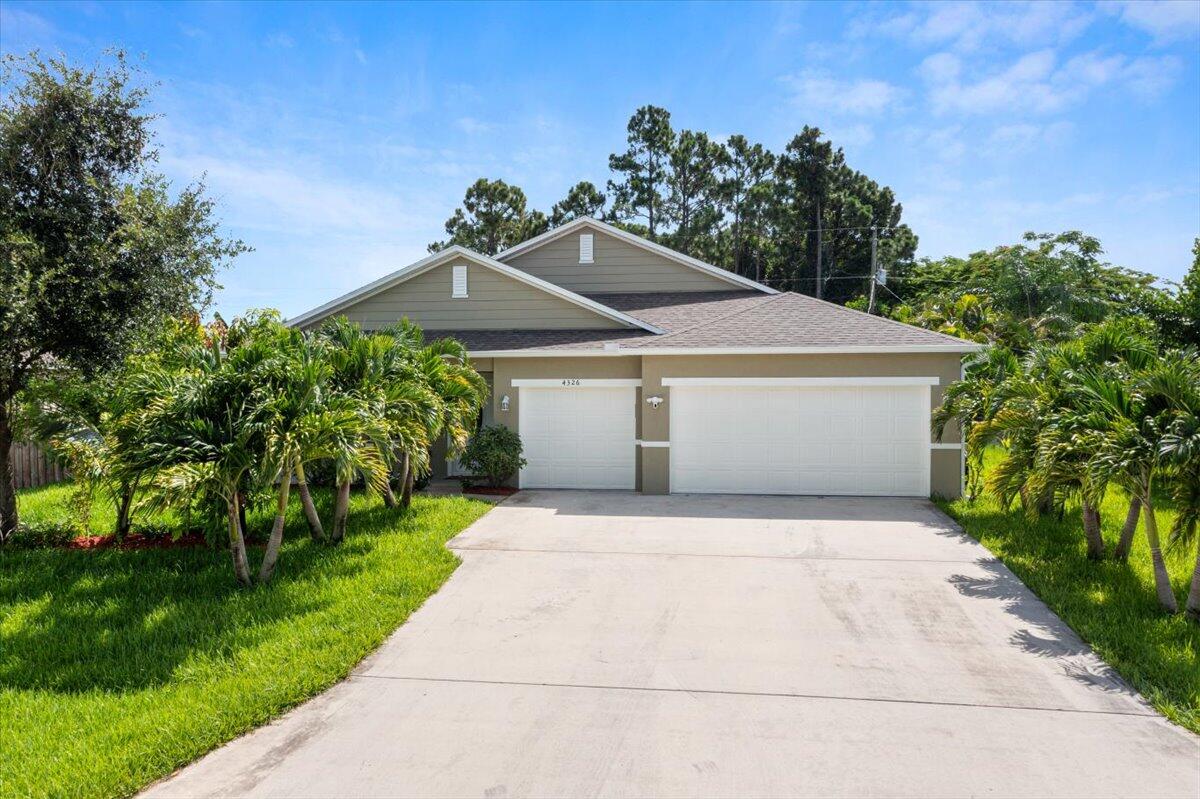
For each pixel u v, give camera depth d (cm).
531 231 4466
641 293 1845
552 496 1291
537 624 655
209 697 506
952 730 458
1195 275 1912
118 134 904
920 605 695
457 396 1086
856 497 1258
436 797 390
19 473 1484
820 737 450
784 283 4559
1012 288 3456
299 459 726
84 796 391
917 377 1235
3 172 831
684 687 524
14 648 609
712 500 1237
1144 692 504
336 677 543
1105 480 643
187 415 712
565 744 445
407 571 793
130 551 905
